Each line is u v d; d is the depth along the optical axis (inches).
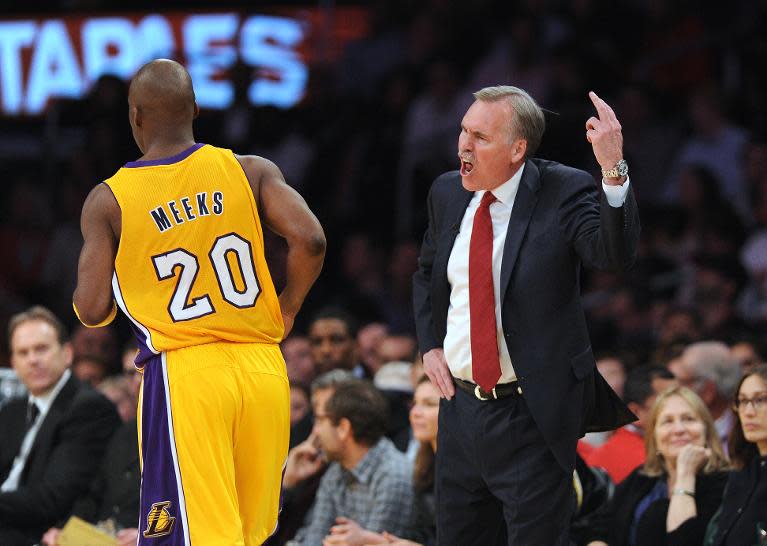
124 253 380.5
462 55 1107.9
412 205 1055.0
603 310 872.3
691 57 1039.6
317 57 1169.4
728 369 642.2
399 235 1046.4
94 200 384.5
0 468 633.6
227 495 375.2
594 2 1059.3
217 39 1170.0
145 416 381.1
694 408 524.4
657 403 532.1
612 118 362.6
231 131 1121.4
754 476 488.7
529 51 1048.8
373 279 1005.8
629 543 524.4
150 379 381.7
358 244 1018.7
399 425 653.3
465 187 393.4
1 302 1057.5
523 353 382.9
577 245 379.9
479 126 386.3
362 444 571.5
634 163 1015.6
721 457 524.4
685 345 687.7
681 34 1049.5
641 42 1059.3
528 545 385.4
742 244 913.5
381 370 711.7
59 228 1115.3
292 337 898.1
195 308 381.7
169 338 379.2
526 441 386.6
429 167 1057.5
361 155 1091.3
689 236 919.7
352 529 537.0
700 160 985.5
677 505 505.7
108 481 626.5
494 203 394.6
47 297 1104.2
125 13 1189.7
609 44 1047.0
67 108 1182.3
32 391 637.3
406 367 706.8
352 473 570.6
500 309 387.5
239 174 391.2
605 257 366.6
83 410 629.9
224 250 385.7
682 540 498.3
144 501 378.6
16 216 1162.0
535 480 385.7
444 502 407.8
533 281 382.9
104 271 380.5
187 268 382.3
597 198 387.9
